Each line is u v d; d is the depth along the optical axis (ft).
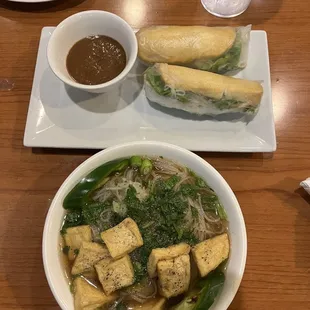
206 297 0.85
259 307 0.98
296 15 1.25
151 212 0.96
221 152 1.11
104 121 1.12
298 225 1.05
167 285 0.87
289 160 1.11
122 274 0.88
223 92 1.06
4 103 1.15
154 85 1.08
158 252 0.87
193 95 1.07
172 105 1.11
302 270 1.01
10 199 1.07
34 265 1.01
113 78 1.07
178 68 1.07
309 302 0.99
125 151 0.96
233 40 1.11
